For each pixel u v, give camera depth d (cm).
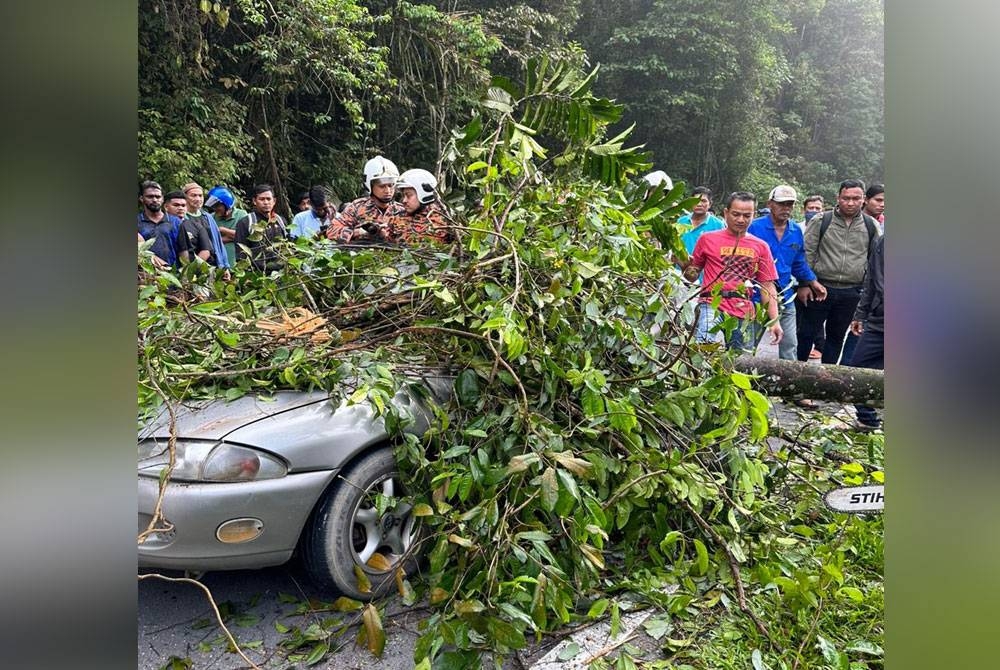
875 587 262
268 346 288
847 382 362
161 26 998
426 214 380
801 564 272
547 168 402
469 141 372
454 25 1325
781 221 592
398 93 1325
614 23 2067
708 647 237
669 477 262
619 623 242
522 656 238
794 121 2606
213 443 243
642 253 337
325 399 270
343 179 1303
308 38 1134
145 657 239
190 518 235
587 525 237
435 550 241
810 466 345
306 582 292
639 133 2103
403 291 326
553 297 283
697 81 2039
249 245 603
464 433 260
